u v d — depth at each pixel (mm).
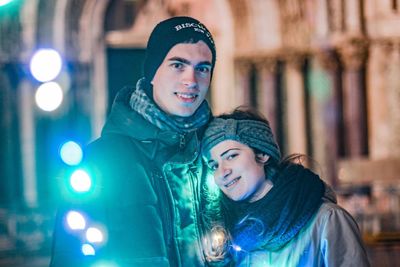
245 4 30578
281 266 5551
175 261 5445
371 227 26062
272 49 30438
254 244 5539
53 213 28375
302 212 5492
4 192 28625
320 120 30266
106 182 5332
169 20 5477
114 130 5492
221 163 5613
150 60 5527
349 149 30016
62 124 29266
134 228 5328
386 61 29984
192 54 5445
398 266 17422
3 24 28359
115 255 5297
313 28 30188
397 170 25406
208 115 5613
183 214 5500
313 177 5613
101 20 30188
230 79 30969
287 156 5828
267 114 30578
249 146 5594
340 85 30125
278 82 30641
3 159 28656
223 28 31016
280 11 30344
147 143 5480
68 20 29578
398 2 30000
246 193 5605
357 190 27734
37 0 28938
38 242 26328
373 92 30047
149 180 5422
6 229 26844
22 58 28609
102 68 30203
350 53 29719
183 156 5500
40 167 28984
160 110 5445
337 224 5512
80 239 5250
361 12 29891
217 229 5570
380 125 30078
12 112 28703
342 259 5480
